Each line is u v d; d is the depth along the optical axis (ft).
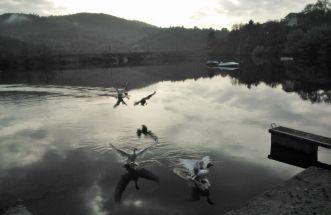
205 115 120.06
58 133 99.14
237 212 47.83
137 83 227.81
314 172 59.72
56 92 181.78
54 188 62.64
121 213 53.47
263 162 73.67
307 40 455.63
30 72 343.87
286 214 46.65
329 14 630.33
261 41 624.18
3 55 450.71
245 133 96.07
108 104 144.15
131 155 69.05
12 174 69.72
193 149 81.41
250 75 280.10
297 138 76.48
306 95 165.68
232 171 68.80
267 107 135.33
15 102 153.38
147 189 61.05
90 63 535.60
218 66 420.36
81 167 72.28
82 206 55.88
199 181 62.75
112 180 65.21
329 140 73.77
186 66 438.81
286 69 325.62
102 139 91.35
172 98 160.45
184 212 53.42
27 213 49.75
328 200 49.83
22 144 89.81
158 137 91.61
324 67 327.26
